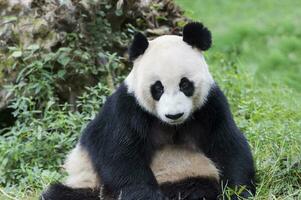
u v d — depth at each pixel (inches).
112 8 591.5
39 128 521.3
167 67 410.6
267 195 455.5
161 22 627.5
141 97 421.7
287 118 589.9
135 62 430.0
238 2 1098.1
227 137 438.3
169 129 440.5
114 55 569.6
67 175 476.4
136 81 425.4
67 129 535.2
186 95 413.7
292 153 499.5
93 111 536.4
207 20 1019.3
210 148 442.0
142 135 432.8
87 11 576.7
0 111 576.7
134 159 433.4
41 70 559.5
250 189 446.3
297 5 1089.4
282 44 931.3
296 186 476.7
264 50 933.8
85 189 453.4
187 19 634.2
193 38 422.0
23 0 589.9
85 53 566.9
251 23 986.7
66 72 569.6
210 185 444.1
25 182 497.0
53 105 561.9
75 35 571.8
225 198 438.0
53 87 567.5
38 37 576.7
